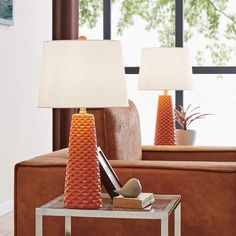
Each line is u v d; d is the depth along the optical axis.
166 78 4.59
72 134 2.75
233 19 6.85
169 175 3.12
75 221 3.22
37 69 6.25
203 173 3.10
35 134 6.20
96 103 2.64
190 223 3.12
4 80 5.51
